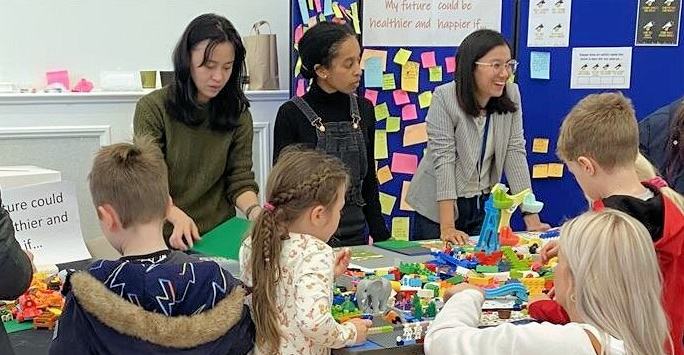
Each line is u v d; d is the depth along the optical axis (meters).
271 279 1.53
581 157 1.75
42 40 3.44
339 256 1.76
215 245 2.23
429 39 3.54
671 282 1.59
